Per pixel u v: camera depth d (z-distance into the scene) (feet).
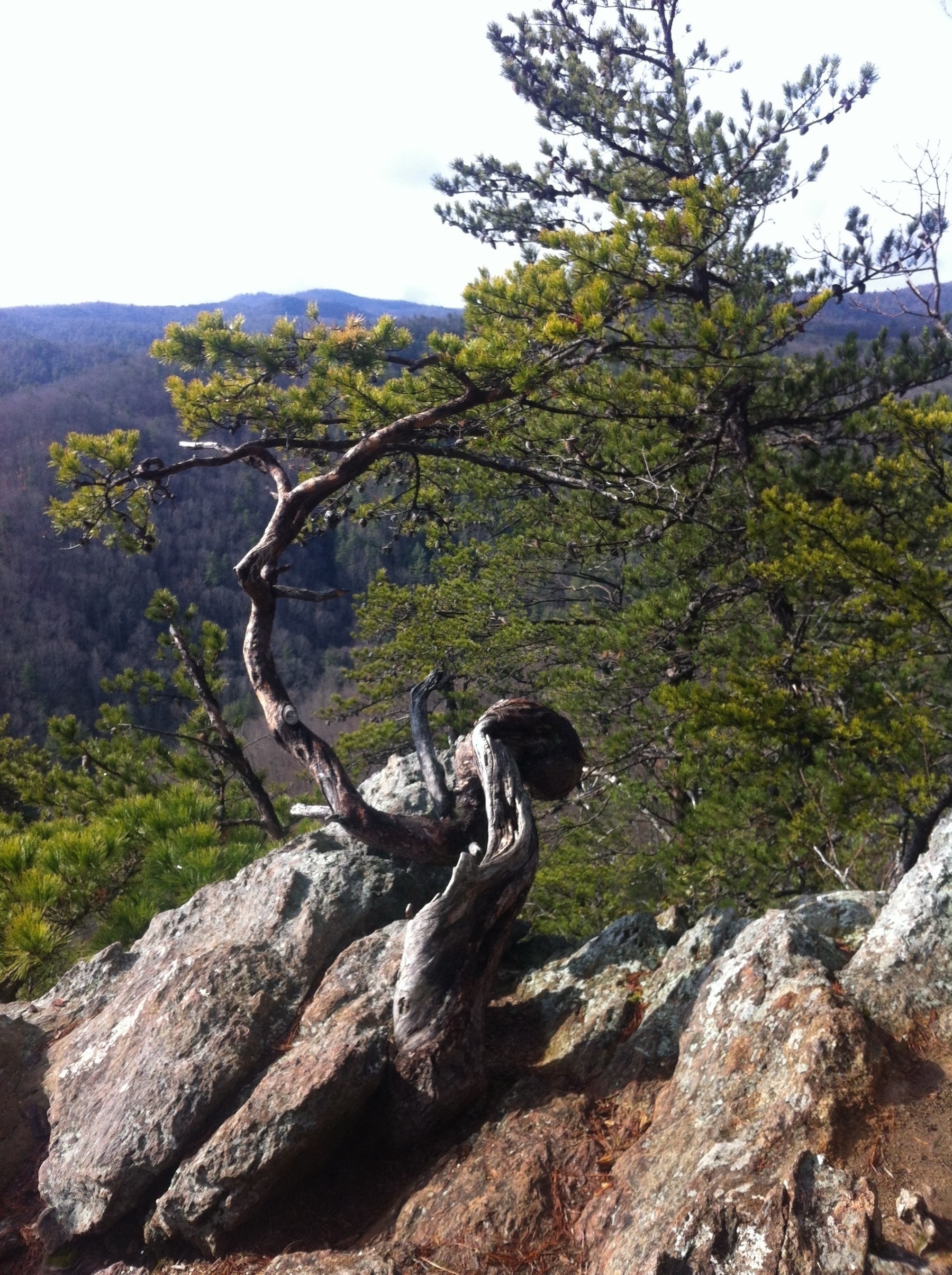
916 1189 6.96
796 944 9.86
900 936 9.40
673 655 30.78
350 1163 10.27
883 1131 7.50
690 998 10.59
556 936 14.39
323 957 12.76
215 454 24.26
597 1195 8.45
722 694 21.86
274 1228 9.57
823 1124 7.57
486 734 13.34
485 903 11.05
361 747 55.31
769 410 32.04
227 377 23.39
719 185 19.97
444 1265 8.22
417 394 23.11
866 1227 6.63
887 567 19.90
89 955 18.06
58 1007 14.12
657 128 38.75
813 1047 8.20
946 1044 8.36
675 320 30.96
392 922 13.42
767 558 27.89
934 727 21.22
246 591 16.49
